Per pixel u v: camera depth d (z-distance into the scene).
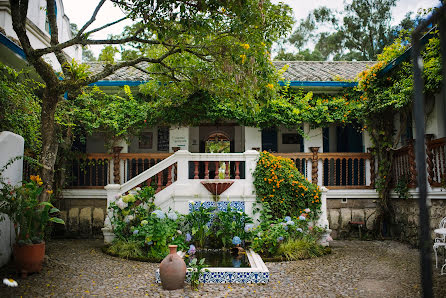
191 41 7.58
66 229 9.51
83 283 5.00
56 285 4.86
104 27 5.84
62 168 9.35
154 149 12.20
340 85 10.41
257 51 6.39
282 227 7.12
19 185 6.15
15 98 6.68
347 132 11.89
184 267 4.95
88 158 9.87
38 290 4.61
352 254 7.37
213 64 7.55
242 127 12.56
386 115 9.67
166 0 5.42
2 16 8.31
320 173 10.09
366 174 10.05
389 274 5.72
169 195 8.03
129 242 7.14
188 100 10.09
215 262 6.16
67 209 9.71
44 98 6.31
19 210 5.20
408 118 9.41
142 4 5.47
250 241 7.50
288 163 8.36
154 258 6.54
